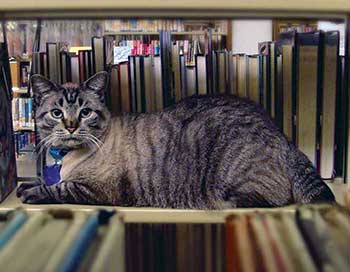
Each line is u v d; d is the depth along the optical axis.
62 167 0.66
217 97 0.66
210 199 0.62
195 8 0.50
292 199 0.62
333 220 0.48
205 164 0.63
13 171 0.69
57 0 0.49
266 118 0.65
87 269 0.41
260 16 0.55
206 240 0.62
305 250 0.45
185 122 0.65
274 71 0.69
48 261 0.42
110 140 0.65
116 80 0.69
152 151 0.64
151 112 0.66
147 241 0.62
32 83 0.66
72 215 0.49
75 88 0.65
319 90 0.69
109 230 0.47
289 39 0.69
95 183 0.63
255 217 0.50
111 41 0.75
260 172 0.62
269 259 0.45
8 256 0.43
